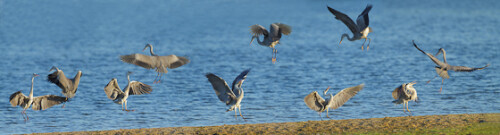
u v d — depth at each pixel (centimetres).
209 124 2483
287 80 3947
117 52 5797
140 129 2230
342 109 2752
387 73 4206
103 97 3228
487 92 3209
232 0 12862
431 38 6531
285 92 3412
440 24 8044
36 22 9006
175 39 6962
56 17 9819
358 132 2039
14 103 2133
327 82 3856
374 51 5556
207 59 5225
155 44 6531
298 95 3297
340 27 7975
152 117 2664
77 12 10719
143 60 1827
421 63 4706
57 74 1912
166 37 7188
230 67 4731
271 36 2238
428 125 2089
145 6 11975
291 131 2108
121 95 2158
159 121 2570
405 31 7375
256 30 2305
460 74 3938
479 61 4753
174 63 1864
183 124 2498
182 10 11162
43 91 3700
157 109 2859
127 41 6794
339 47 5953
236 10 10869
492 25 7631
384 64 4697
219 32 7631
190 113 2750
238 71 4522
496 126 1998
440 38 6488
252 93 3362
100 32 7738
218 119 2589
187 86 3675
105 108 2891
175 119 2611
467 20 8456
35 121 2583
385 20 8962
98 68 4675
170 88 3581
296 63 4872
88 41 6738
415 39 6494
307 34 7219
